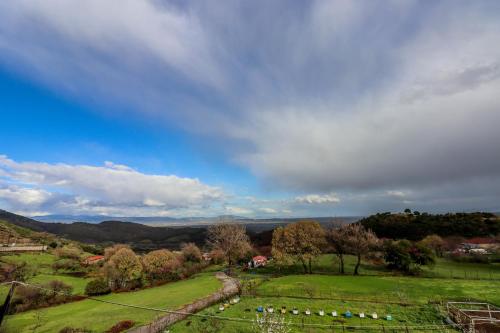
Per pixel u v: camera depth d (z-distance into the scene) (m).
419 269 72.50
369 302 43.34
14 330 39.34
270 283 58.66
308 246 76.25
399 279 61.78
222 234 98.44
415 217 151.25
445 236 125.25
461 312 36.09
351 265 83.88
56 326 39.72
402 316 37.19
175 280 82.25
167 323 36.00
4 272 85.12
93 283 69.81
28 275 87.00
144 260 85.56
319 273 74.56
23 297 57.16
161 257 87.19
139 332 33.84
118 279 76.38
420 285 55.09
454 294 48.16
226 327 33.56
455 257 92.31
